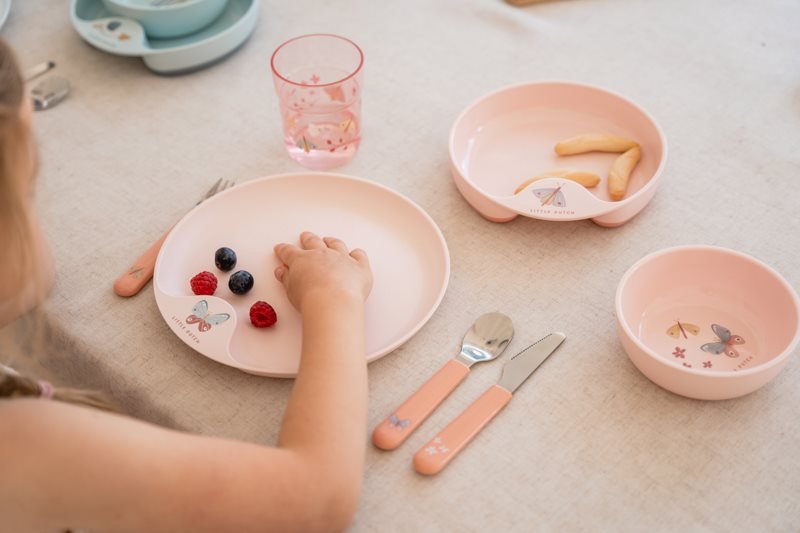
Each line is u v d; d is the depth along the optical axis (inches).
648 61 49.5
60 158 44.4
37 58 51.3
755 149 43.4
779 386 32.4
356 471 28.4
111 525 26.1
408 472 30.1
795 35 51.1
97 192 42.3
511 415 31.8
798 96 46.7
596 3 54.5
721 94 47.0
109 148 44.9
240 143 45.0
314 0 55.2
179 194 42.0
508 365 33.4
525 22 52.7
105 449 25.5
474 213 40.5
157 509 26.0
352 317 32.3
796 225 39.2
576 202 38.0
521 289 36.7
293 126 42.8
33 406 25.5
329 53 43.9
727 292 35.1
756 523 28.4
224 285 36.9
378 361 33.9
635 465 30.1
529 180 39.9
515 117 44.6
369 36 52.3
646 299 35.4
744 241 38.5
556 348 34.1
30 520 25.5
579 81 48.1
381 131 45.3
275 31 53.1
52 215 41.0
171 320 34.3
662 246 38.5
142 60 51.2
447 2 54.7
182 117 46.9
